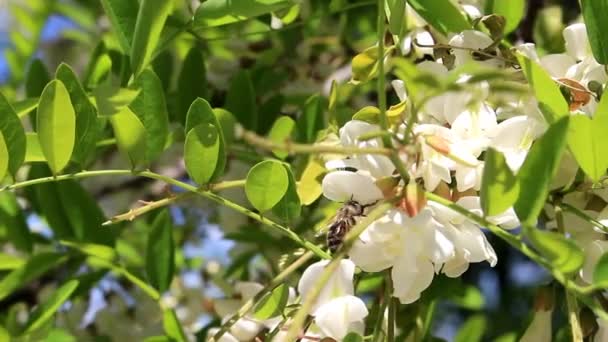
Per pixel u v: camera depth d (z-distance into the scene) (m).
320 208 0.55
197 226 0.69
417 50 0.50
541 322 0.50
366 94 0.62
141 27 0.47
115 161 0.62
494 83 0.44
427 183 0.45
